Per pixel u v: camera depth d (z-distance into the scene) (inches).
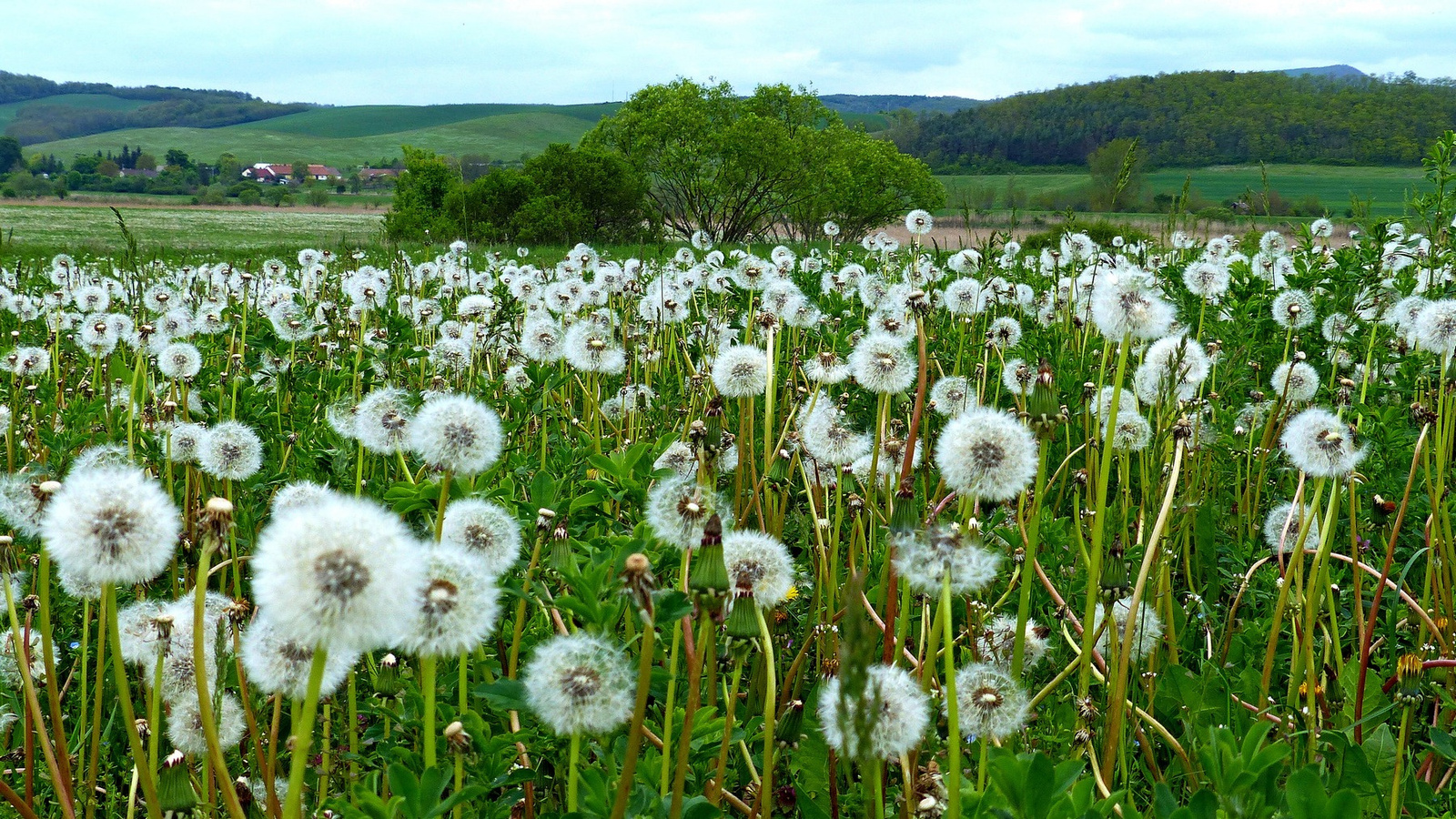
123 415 225.9
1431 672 147.3
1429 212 300.2
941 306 335.6
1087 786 91.6
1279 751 94.6
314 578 67.7
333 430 208.2
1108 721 117.3
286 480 198.5
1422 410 160.7
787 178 1988.2
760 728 120.1
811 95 2151.8
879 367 154.3
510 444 221.1
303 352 303.1
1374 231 309.4
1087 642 118.6
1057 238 470.3
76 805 126.1
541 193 1814.7
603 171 1830.7
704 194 2021.4
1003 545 161.2
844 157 1964.8
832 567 149.6
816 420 167.0
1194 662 160.7
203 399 242.4
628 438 233.5
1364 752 126.7
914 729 91.2
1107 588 123.6
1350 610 170.6
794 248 1120.2
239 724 117.3
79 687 149.4
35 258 585.6
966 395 202.2
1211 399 231.0
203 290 418.9
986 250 378.9
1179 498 174.4
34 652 141.3
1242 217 482.9
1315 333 283.7
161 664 106.5
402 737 123.1
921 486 191.8
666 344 319.9
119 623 122.7
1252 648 157.4
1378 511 172.9
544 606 120.7
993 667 114.0
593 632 105.0
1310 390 219.8
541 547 132.8
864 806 110.3
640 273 425.7
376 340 285.4
